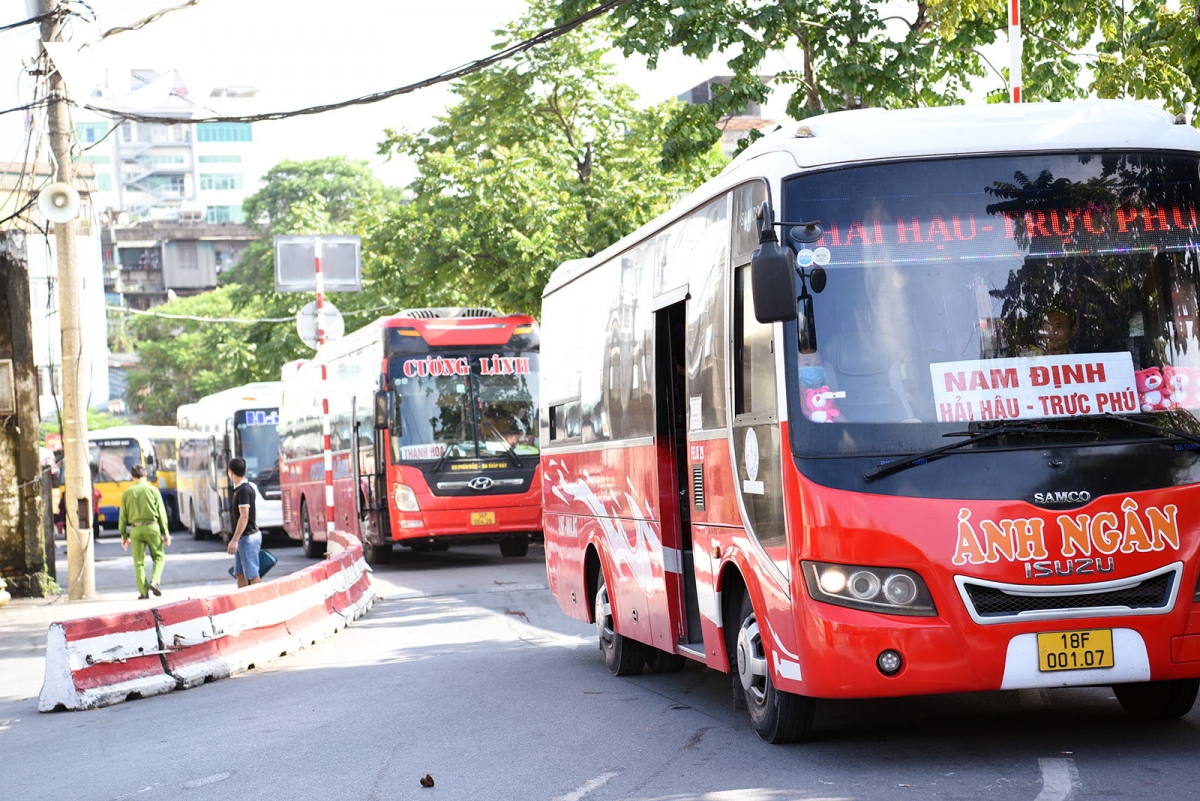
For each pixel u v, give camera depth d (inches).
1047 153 304.8
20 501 900.0
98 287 2199.8
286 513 1364.4
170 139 6200.8
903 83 709.9
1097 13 708.0
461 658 537.0
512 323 986.1
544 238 1106.1
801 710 318.7
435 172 1192.8
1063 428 287.6
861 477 287.4
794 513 292.0
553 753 335.6
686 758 319.6
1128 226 302.4
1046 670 279.9
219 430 1520.7
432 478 956.0
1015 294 296.5
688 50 694.5
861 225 301.1
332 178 3846.0
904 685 281.1
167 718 433.4
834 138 308.2
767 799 273.3
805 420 293.4
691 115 726.5
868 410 291.7
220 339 2308.1
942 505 282.7
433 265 1157.1
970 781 276.1
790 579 294.8
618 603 460.1
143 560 885.8
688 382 379.6
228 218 6289.4
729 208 344.5
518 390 978.7
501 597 768.9
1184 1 560.7
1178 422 290.5
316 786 312.3
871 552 283.6
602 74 1221.1
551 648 557.0
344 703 434.0
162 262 5128.0
